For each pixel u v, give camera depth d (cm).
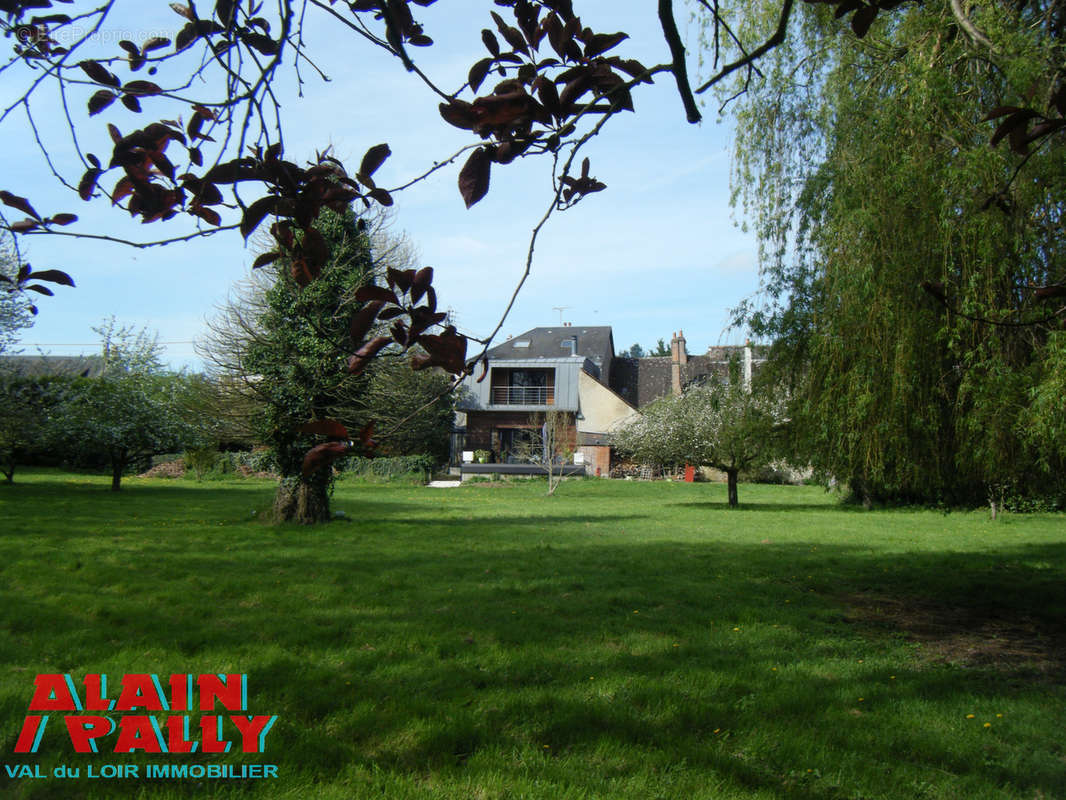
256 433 1521
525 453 4081
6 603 675
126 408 2419
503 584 848
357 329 162
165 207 181
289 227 181
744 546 1284
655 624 657
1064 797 340
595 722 417
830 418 725
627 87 175
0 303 2088
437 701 445
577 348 4709
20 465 3438
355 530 1425
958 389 669
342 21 181
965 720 434
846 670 532
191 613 658
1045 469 598
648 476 4091
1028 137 228
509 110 163
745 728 412
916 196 658
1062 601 827
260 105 184
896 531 1620
